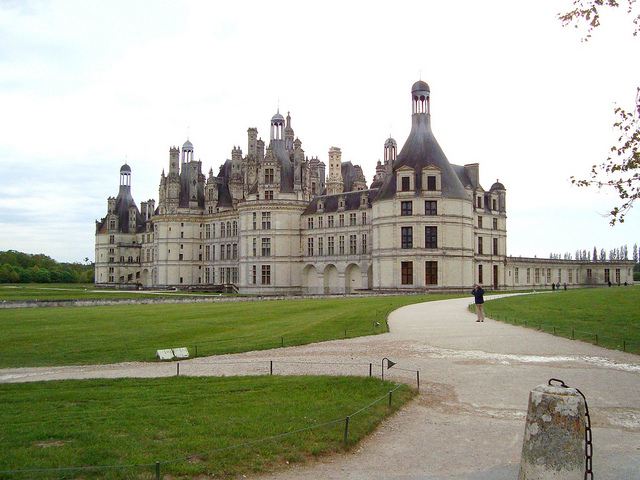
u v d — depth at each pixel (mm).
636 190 21312
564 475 10492
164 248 138625
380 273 94375
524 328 36531
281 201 114938
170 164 140125
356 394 19062
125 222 177375
